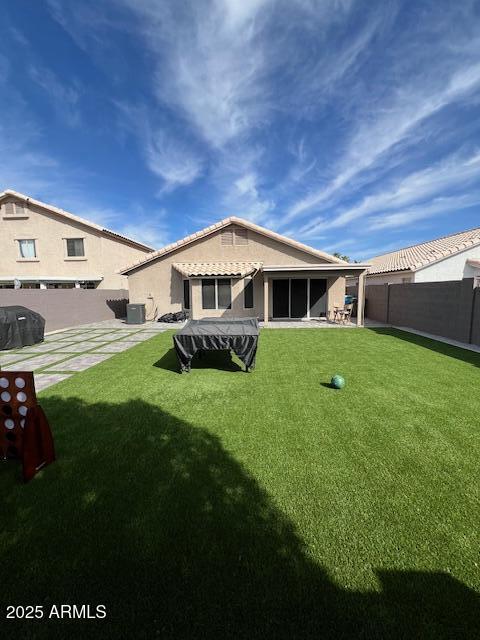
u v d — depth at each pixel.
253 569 2.33
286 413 5.24
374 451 4.00
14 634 1.94
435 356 9.33
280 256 19.28
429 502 3.06
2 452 3.88
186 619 1.99
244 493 3.21
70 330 16.20
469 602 2.07
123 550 2.52
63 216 23.64
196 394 6.24
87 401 5.93
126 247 26.38
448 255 18.66
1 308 11.70
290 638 1.87
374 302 19.47
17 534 2.71
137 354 10.14
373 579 2.25
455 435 4.41
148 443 4.29
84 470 3.66
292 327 15.95
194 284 18.19
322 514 2.90
